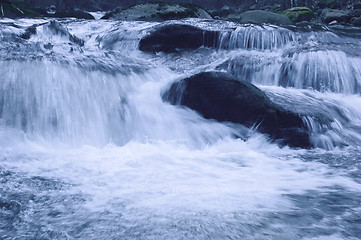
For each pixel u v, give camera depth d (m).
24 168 4.13
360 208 3.24
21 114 5.28
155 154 4.88
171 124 5.92
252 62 8.59
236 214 3.07
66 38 9.00
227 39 10.37
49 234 2.71
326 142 5.57
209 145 5.48
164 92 6.54
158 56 10.03
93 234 2.72
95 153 4.86
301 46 10.08
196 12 16.14
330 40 11.16
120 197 3.39
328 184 3.90
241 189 3.68
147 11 15.91
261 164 4.64
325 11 19.48
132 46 10.58
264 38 10.36
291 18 17.88
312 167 4.56
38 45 7.36
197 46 10.46
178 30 10.35
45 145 5.08
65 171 4.08
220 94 5.92
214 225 2.86
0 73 5.46
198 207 3.19
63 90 5.68
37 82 5.57
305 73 8.26
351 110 6.94
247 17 16.62
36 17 15.59
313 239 2.67
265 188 3.73
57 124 5.39
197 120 6.00
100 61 6.91
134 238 2.66
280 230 2.80
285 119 5.71
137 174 4.05
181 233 2.74
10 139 4.92
